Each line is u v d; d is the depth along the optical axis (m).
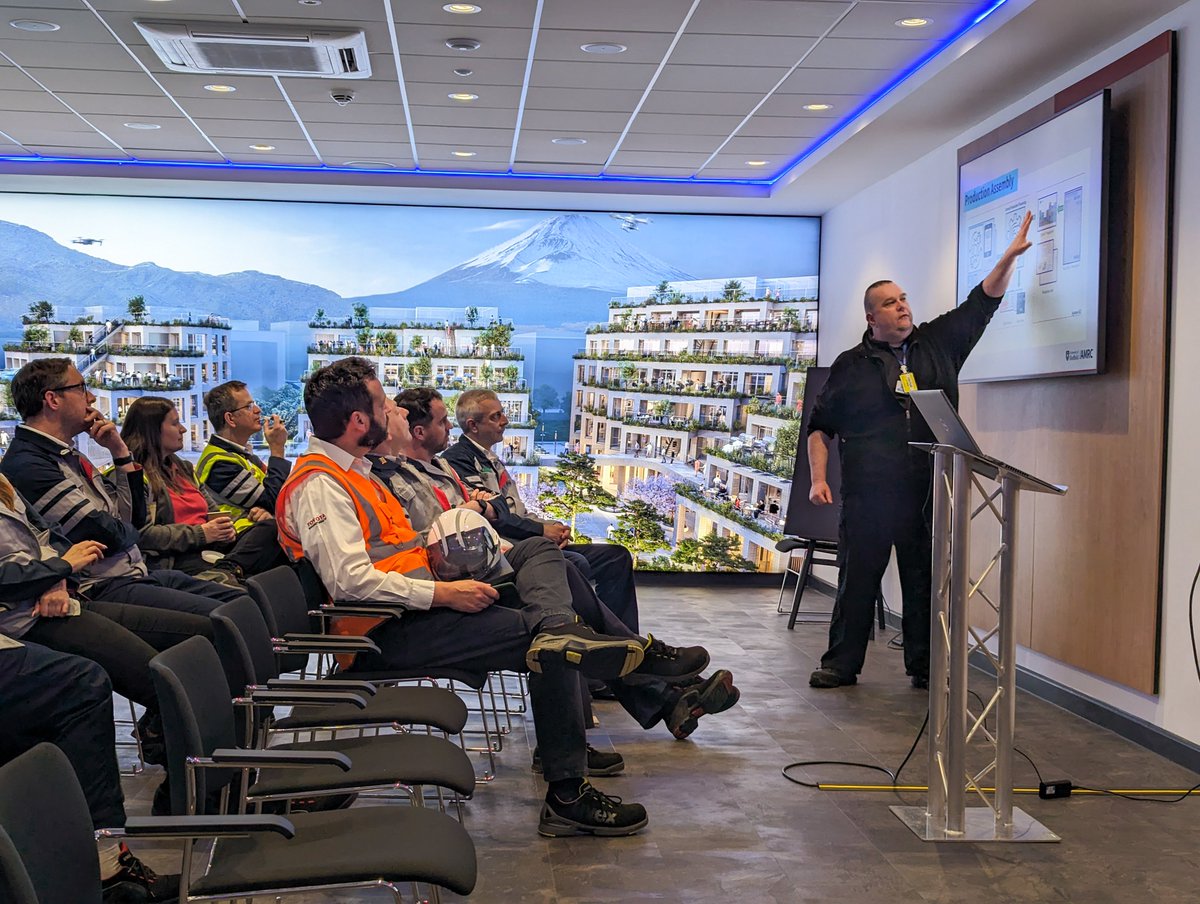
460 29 6.15
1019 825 3.94
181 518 5.27
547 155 9.09
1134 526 5.28
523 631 3.71
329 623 3.90
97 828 3.10
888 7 5.72
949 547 3.84
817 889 3.36
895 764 4.71
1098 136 5.43
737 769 4.61
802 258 10.97
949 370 6.07
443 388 10.96
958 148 7.55
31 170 9.56
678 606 9.42
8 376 10.50
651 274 10.98
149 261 10.62
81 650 3.61
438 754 2.82
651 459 11.00
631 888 3.33
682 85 7.10
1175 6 5.13
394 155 9.23
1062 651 5.94
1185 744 4.82
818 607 9.48
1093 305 5.47
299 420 10.83
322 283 10.80
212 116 8.09
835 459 8.76
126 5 5.88
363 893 3.23
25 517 3.69
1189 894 3.37
